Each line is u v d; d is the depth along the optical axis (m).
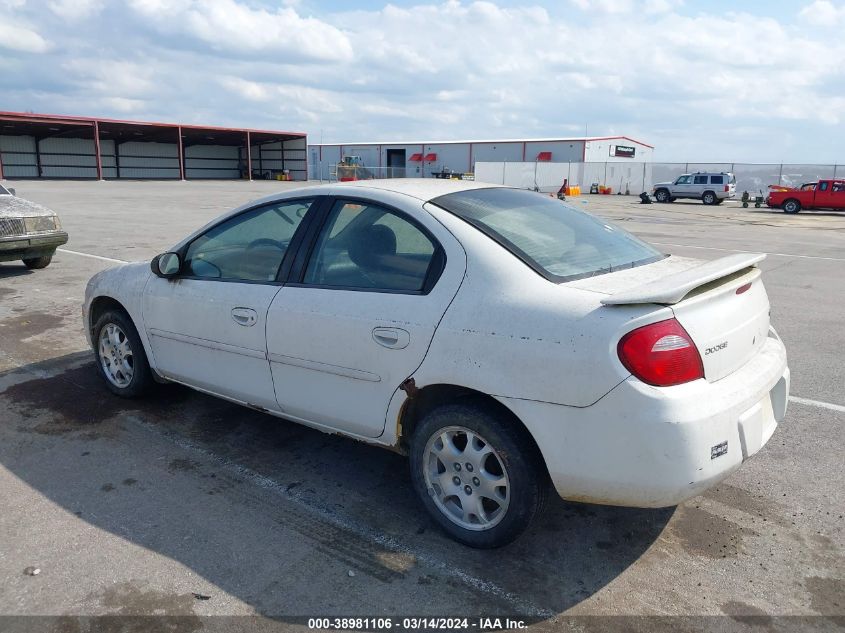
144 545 3.12
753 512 3.45
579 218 3.77
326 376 3.44
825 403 4.98
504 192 3.77
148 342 4.48
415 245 3.23
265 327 3.64
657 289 2.64
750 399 2.79
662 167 47.09
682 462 2.56
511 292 2.90
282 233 3.75
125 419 4.57
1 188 10.52
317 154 70.06
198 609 2.70
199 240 4.18
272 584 2.86
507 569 2.97
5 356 5.93
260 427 4.47
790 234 19.14
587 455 2.67
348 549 3.11
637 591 2.82
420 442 3.16
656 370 2.57
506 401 2.81
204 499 3.54
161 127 57.72
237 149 72.38
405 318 3.10
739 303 2.99
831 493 3.64
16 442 4.20
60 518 3.35
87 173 61.09
